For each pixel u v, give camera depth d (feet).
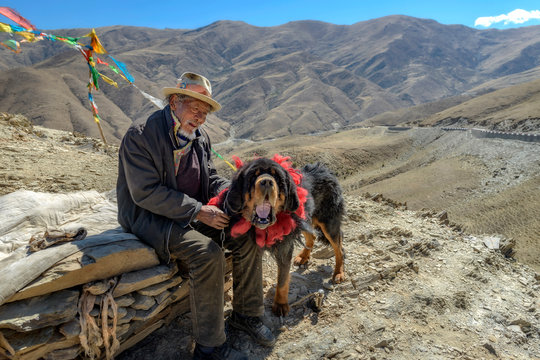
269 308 14.46
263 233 11.22
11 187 22.11
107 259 9.76
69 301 9.11
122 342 10.85
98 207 13.93
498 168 296.71
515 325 16.48
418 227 25.46
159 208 10.61
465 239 25.02
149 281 10.66
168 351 11.68
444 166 350.64
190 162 11.93
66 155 33.86
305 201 12.65
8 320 8.11
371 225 24.04
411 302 16.24
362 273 17.58
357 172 480.23
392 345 13.52
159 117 10.96
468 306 17.21
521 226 195.00
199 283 10.44
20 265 8.70
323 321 14.08
